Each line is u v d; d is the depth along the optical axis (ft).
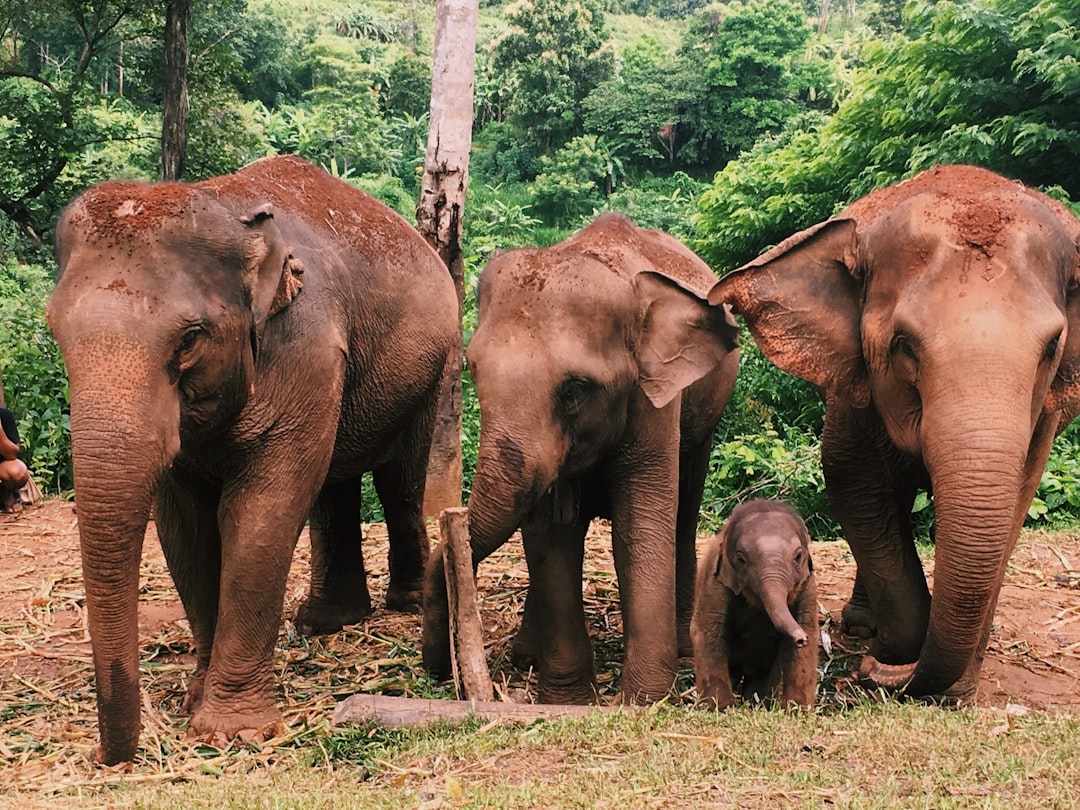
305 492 16.20
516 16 174.19
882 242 15.78
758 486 33.88
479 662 15.72
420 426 22.13
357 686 17.75
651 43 188.14
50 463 34.45
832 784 11.42
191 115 61.93
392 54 219.20
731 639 16.29
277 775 13.41
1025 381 14.08
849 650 20.26
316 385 16.20
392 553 23.07
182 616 22.09
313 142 147.74
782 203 51.16
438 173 31.50
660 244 20.57
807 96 174.91
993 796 10.75
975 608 14.17
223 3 74.02
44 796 13.00
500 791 11.39
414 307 20.21
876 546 18.30
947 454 14.06
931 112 46.01
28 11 67.21
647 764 12.12
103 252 13.47
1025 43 43.14
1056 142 42.01
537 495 16.01
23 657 19.80
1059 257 15.05
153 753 14.49
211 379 14.12
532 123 169.89
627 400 16.85
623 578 17.34
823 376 16.67
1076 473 32.73
